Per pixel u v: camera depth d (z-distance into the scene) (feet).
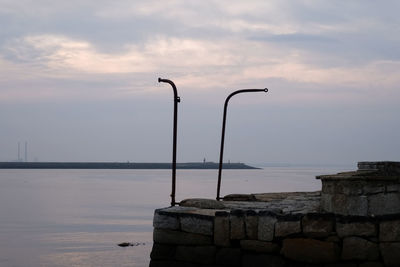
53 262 67.51
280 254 37.27
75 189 241.96
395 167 37.14
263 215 37.76
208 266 38.73
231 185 260.21
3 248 77.36
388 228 35.73
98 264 65.67
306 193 59.72
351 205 36.68
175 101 47.75
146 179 381.81
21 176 451.53
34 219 115.24
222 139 56.85
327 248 36.32
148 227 101.76
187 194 193.88
